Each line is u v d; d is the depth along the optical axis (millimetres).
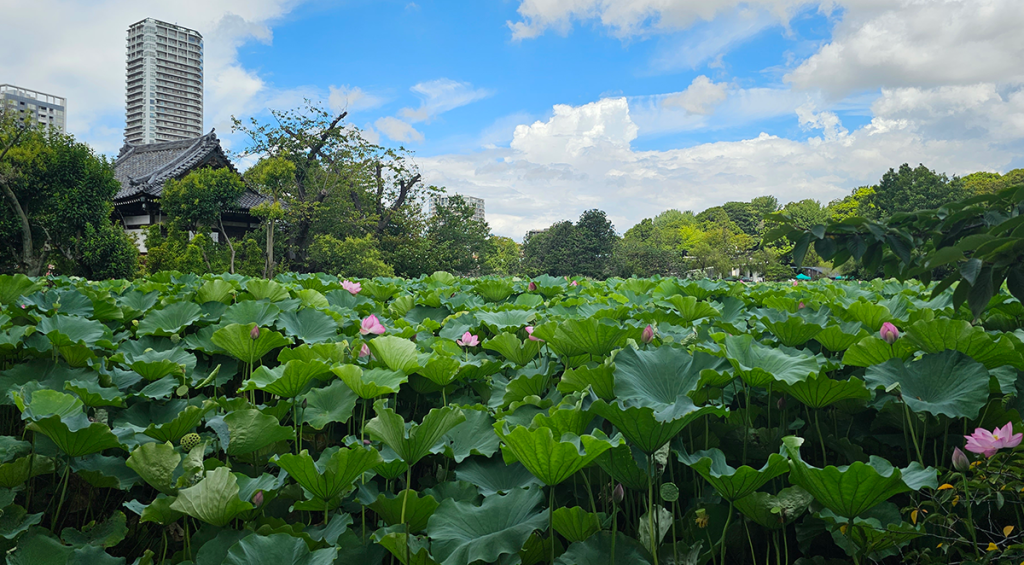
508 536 1420
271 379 1934
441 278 5363
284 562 1368
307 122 24922
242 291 3668
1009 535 1512
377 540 1387
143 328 2715
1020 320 2568
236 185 19625
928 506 1701
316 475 1477
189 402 2064
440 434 1569
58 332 2109
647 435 1437
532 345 2396
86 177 15648
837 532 1521
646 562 1425
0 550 1542
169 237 19031
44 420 1518
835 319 2408
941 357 1782
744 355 1891
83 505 2037
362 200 28828
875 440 2064
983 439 1396
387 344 2113
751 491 1443
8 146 14852
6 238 15234
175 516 1524
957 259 2057
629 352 1858
